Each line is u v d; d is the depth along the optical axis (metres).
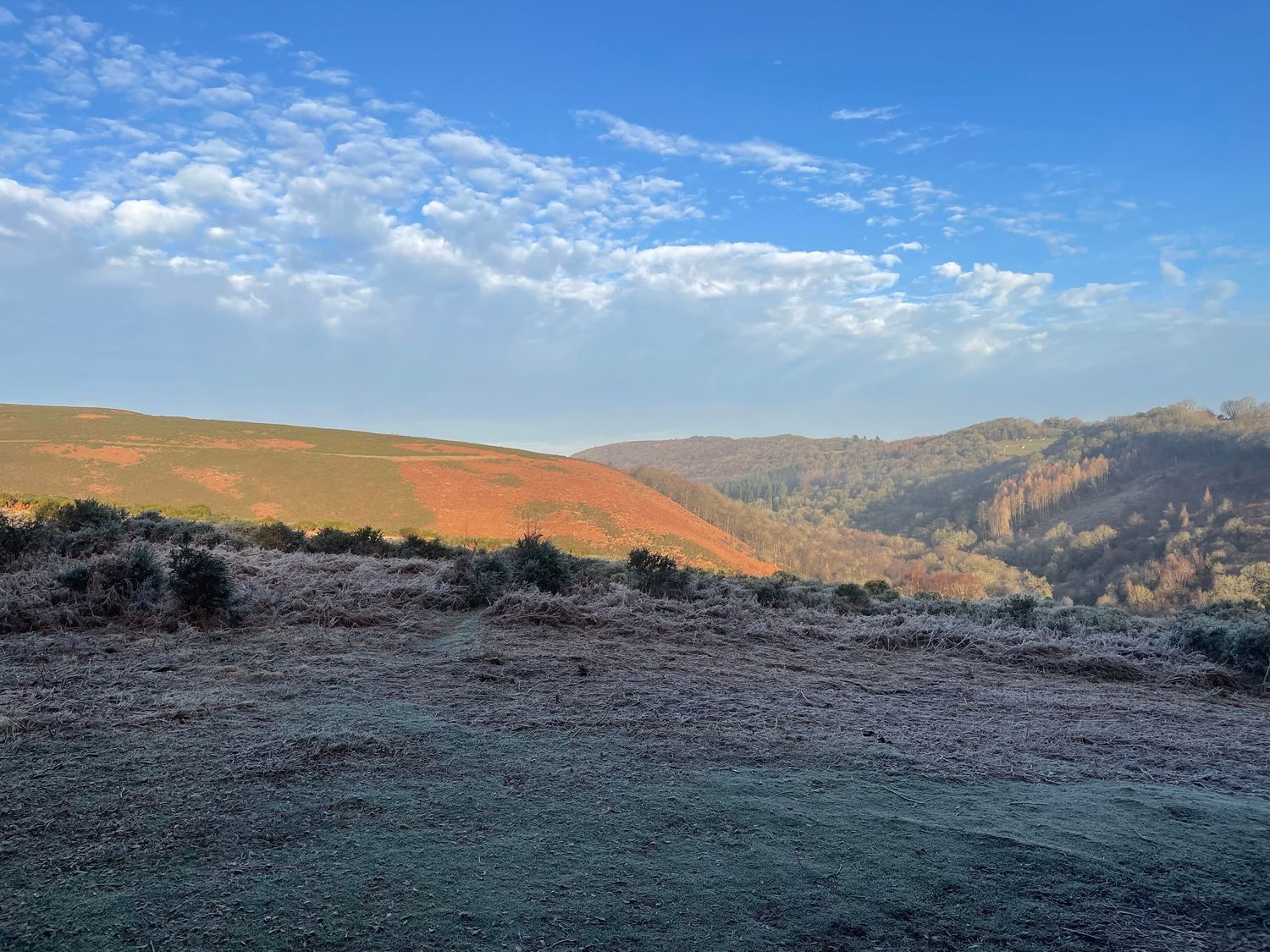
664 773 3.75
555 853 2.85
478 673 5.72
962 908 2.58
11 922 2.26
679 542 103.69
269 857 2.72
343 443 135.88
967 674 7.14
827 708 5.30
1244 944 2.44
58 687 4.83
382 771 3.61
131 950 2.15
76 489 89.94
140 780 3.37
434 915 2.39
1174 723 5.45
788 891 2.64
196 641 6.45
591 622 8.34
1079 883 2.79
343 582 9.25
